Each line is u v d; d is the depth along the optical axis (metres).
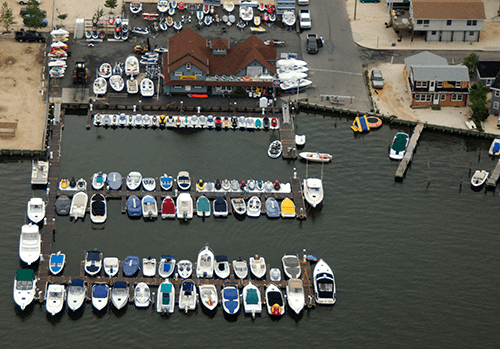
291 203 162.62
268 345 139.38
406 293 148.62
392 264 153.75
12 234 155.88
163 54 197.00
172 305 142.62
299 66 194.75
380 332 142.12
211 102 186.75
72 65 194.62
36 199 159.50
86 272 147.50
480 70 192.62
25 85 188.25
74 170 169.38
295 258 151.62
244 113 184.75
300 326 142.25
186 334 140.25
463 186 170.75
